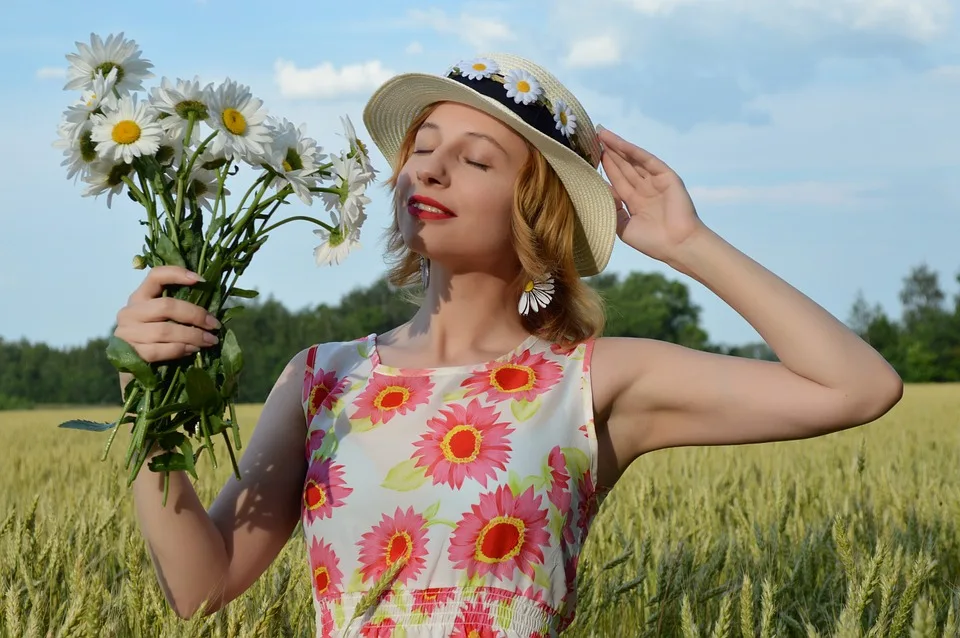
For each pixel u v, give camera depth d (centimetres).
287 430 256
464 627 220
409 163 245
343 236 222
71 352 8900
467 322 249
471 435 231
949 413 2442
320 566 235
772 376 227
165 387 210
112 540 423
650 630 324
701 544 410
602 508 512
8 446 1748
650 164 248
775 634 314
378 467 232
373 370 247
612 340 247
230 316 215
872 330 9062
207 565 234
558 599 229
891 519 549
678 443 244
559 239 252
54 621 288
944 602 370
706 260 236
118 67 222
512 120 238
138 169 215
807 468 942
